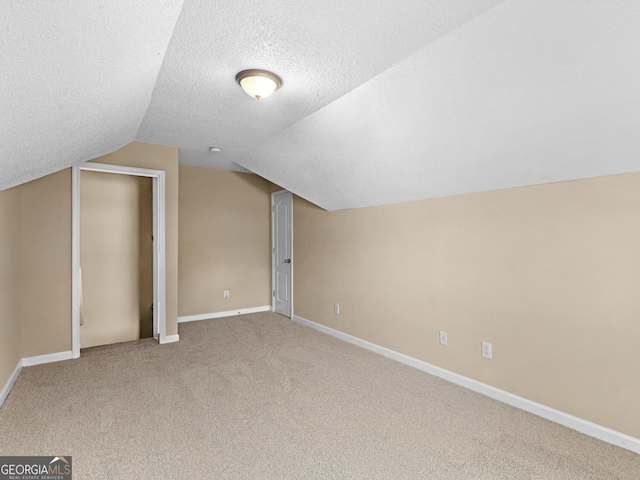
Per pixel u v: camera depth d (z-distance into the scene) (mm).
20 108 1348
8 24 879
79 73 1369
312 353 3545
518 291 2438
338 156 3189
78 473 1705
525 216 2400
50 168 2721
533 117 1926
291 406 2416
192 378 2887
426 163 2693
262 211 5586
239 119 2961
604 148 1883
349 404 2453
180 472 1725
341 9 1573
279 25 1697
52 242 3248
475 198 2713
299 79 2232
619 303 1976
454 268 2861
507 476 1710
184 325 4656
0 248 2459
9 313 2680
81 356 3410
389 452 1901
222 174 5227
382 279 3545
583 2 1348
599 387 2051
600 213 2045
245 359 3354
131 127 2889
